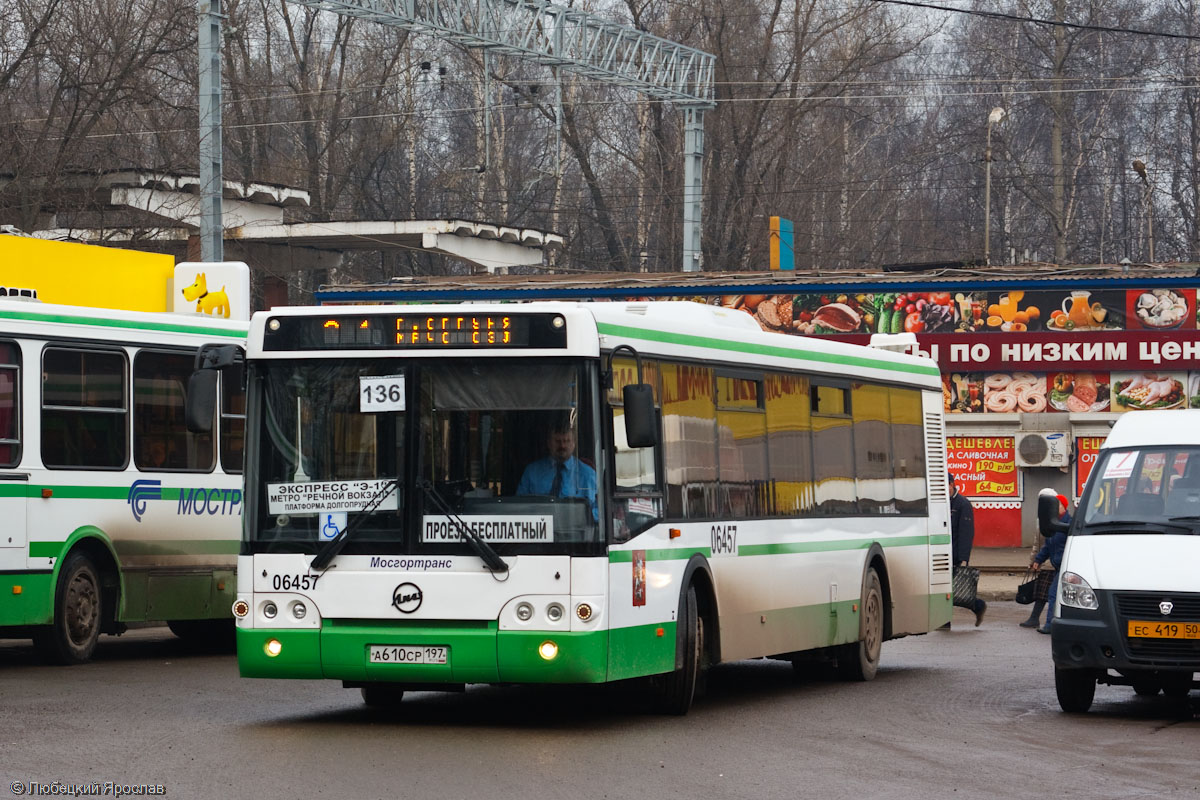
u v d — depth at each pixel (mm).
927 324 34750
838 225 65312
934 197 75062
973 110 71562
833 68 59625
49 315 17875
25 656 19422
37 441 17625
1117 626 14562
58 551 17797
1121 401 33938
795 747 12766
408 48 61000
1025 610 28859
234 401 20125
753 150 58688
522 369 13141
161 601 19047
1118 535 15367
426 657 12930
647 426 12812
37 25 37125
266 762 11570
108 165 43031
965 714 15164
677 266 60594
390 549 13055
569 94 60781
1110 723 14609
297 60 58531
